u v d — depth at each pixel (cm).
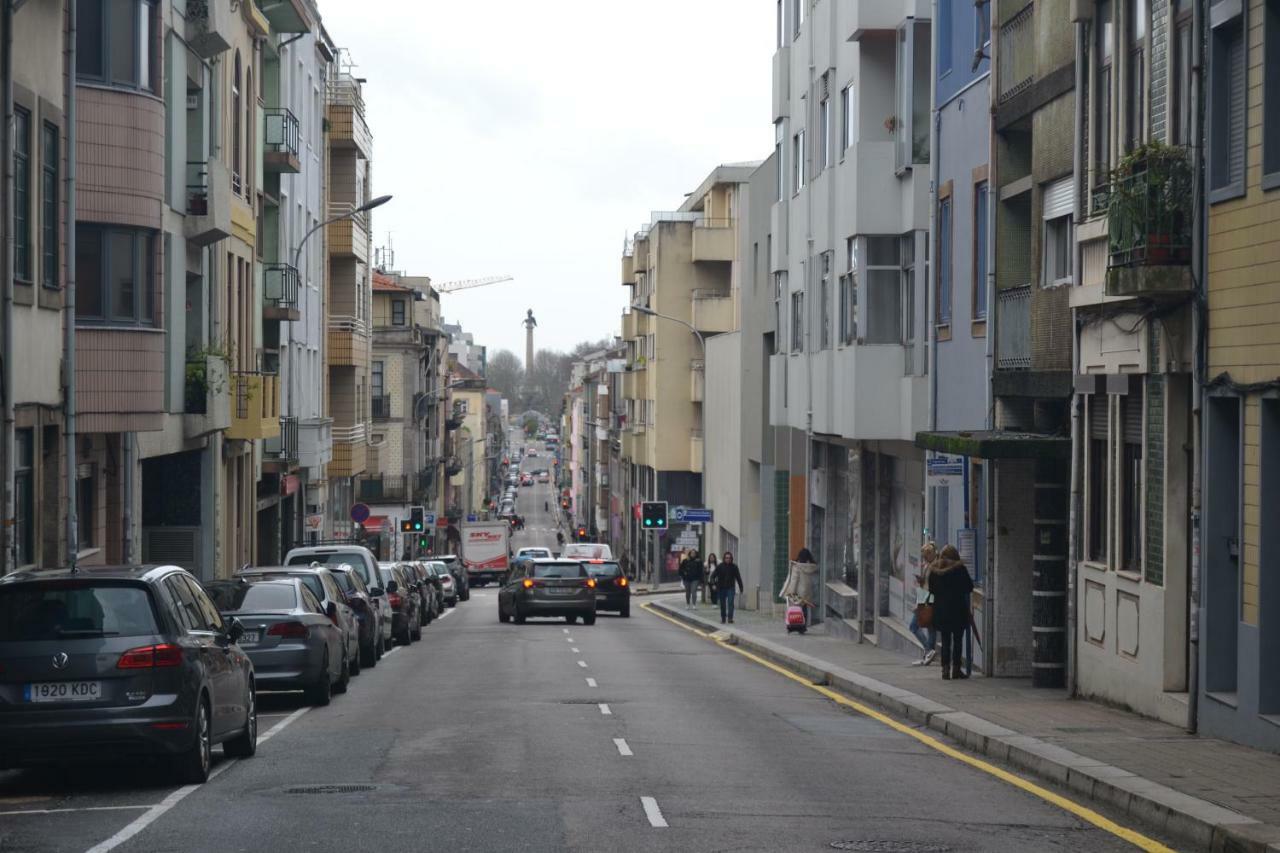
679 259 7850
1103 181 1884
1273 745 1435
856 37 2902
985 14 2419
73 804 1264
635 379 9119
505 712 1975
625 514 10450
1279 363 1440
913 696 2009
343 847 1062
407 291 8775
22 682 1299
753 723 1859
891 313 2930
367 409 6756
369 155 6519
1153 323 1716
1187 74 1661
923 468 2855
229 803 1260
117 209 2609
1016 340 2261
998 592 2319
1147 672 1745
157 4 2691
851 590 3519
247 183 4088
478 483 17775
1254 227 1492
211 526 3628
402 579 3578
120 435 2861
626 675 2589
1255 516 1494
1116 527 1866
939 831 1133
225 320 3772
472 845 1068
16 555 2220
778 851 1049
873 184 2906
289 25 4575
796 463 4638
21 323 2278
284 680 2059
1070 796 1304
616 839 1090
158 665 1320
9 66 2166
